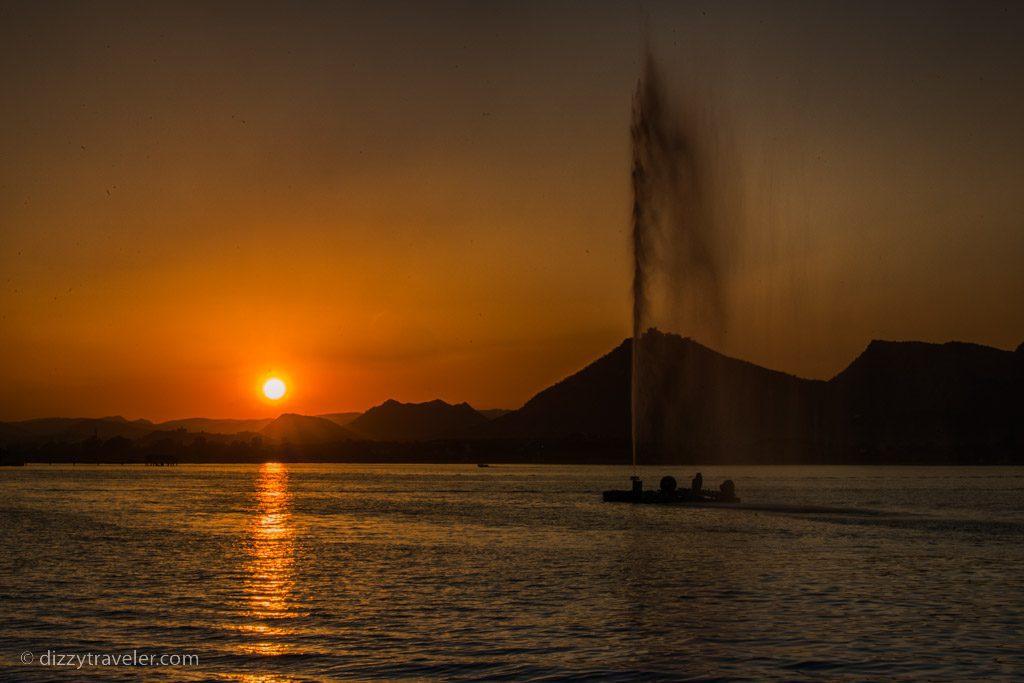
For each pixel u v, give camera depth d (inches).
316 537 2955.2
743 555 2341.3
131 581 1979.6
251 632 1461.6
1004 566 2127.2
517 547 2591.0
